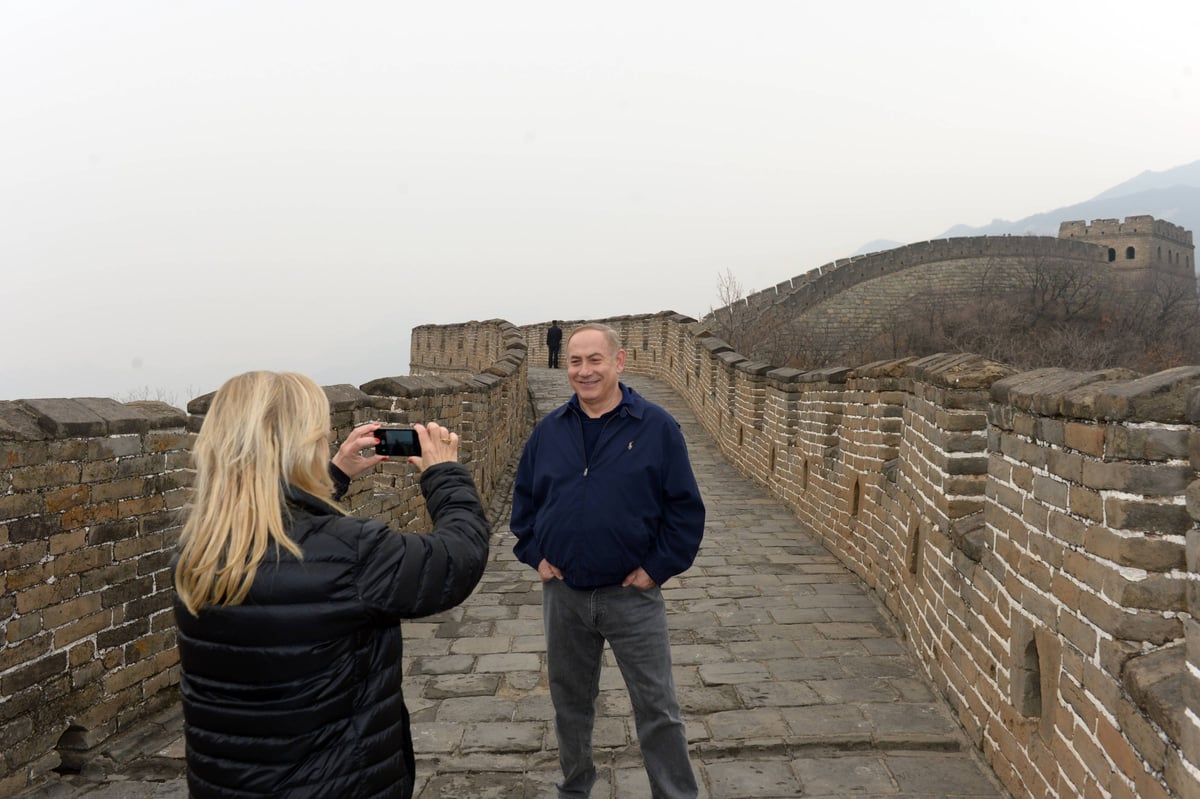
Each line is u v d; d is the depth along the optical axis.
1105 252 55.84
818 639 5.55
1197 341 45.00
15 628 3.43
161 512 4.29
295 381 1.86
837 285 45.47
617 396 3.14
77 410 3.79
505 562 7.78
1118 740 2.51
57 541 3.63
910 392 5.68
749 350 38.81
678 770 3.12
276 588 1.63
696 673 4.90
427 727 4.21
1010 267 51.06
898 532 5.94
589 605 3.08
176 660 4.43
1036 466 3.25
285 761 1.63
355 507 6.06
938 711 4.34
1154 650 2.49
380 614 1.71
